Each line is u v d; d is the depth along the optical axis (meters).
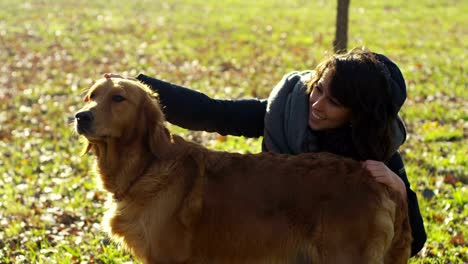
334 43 10.16
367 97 4.06
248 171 4.20
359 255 4.04
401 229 4.24
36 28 19.58
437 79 12.98
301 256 4.16
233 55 15.55
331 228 4.03
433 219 6.15
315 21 21.11
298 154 4.41
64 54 15.95
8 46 16.94
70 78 13.29
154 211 4.14
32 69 14.31
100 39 17.95
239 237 4.14
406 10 24.09
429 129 9.43
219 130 4.82
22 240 5.83
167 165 4.18
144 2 26.11
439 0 26.11
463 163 7.88
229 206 4.13
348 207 4.02
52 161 8.31
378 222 4.02
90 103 4.16
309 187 4.09
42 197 6.92
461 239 5.75
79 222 6.24
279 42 17.34
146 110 4.21
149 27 19.91
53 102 11.34
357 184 4.07
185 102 4.65
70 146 8.90
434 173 7.54
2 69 14.33
